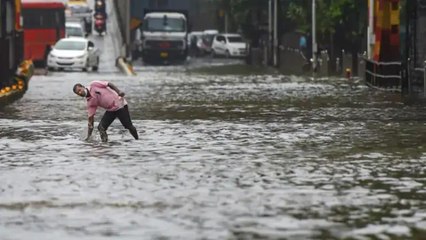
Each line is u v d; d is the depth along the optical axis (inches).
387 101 2015.3
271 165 1001.5
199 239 633.0
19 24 2468.0
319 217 708.7
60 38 3811.5
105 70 3612.2
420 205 761.6
